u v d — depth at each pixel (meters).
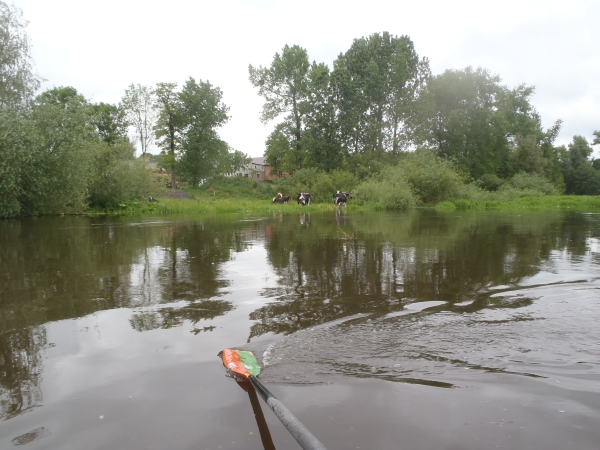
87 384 2.51
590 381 2.44
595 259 6.40
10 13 18.83
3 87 18.53
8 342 3.19
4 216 16.83
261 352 2.89
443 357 2.77
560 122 62.19
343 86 37.25
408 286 4.72
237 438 1.96
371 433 1.97
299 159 43.66
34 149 16.50
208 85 44.12
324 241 8.78
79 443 1.94
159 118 40.31
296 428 1.77
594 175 62.44
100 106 42.88
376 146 40.81
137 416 2.16
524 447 1.85
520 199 32.22
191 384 2.49
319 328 3.34
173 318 3.69
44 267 6.05
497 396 2.29
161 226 12.88
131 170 23.75
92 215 19.38
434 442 1.90
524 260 6.32
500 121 46.56
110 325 3.54
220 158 46.50
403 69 40.16
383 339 3.08
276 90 42.59
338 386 2.42
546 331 3.20
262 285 4.87
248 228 11.99
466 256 6.71
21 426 2.09
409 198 23.77
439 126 44.22
